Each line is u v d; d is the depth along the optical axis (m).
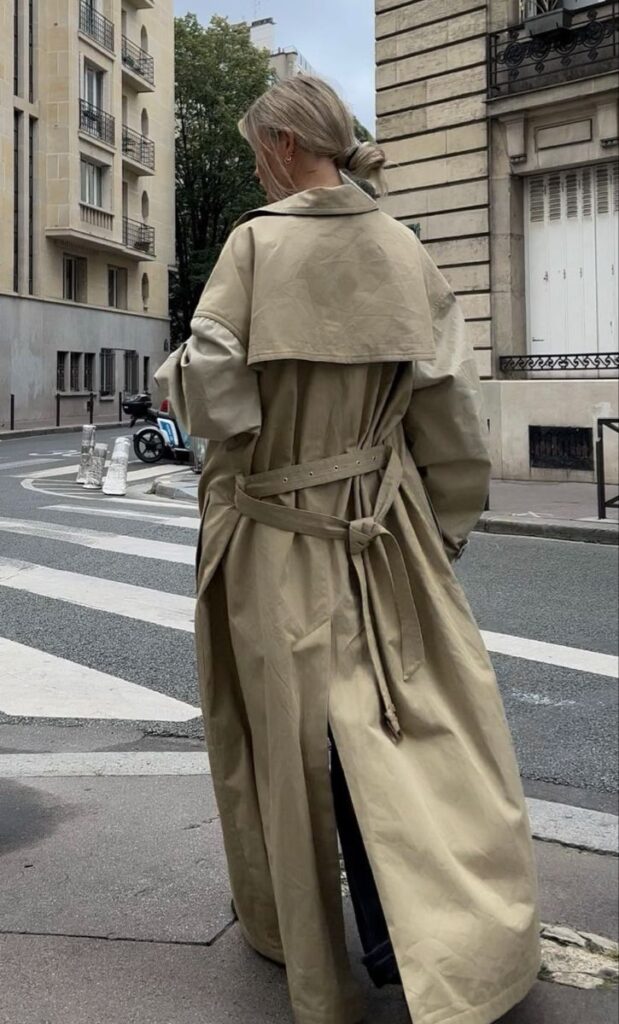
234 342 2.01
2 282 34.38
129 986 2.39
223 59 49.53
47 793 3.81
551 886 3.17
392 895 1.89
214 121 49.25
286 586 2.08
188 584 8.12
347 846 2.21
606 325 15.74
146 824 3.46
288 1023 2.24
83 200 38.41
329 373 2.08
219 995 2.34
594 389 14.94
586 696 5.39
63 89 36.16
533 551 10.09
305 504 2.11
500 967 1.94
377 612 2.13
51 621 6.88
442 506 2.35
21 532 10.63
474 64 16.39
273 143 2.19
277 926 2.40
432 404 2.22
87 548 9.69
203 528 2.26
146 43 43.75
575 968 2.54
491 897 1.99
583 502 12.96
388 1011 2.24
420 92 17.17
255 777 2.29
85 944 2.59
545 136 15.84
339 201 2.06
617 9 14.67
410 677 2.13
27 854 3.21
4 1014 2.28
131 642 6.36
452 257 17.05
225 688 2.29
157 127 45.00
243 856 2.36
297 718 2.03
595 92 14.91
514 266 16.47
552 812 3.83
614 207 15.52
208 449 2.24
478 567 9.12
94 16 37.97
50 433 32.12
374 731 2.04
